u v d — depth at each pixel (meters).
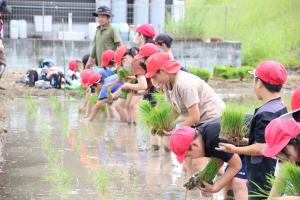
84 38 25.73
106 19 14.91
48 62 20.66
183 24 26.95
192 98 8.02
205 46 26.39
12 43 23.84
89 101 13.77
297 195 5.00
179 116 8.72
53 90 18.89
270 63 6.35
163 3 27.08
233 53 26.67
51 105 16.20
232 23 37.19
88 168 9.20
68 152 10.34
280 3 38.50
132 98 13.09
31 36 25.77
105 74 13.68
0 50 17.16
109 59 13.62
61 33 25.23
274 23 36.84
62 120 13.65
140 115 11.88
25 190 8.05
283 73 6.29
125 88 11.63
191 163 8.52
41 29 25.53
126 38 24.83
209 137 6.50
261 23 37.28
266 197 5.98
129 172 9.02
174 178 8.71
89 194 7.89
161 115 9.11
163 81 8.22
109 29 14.93
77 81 19.19
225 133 6.58
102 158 9.92
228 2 40.41
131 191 8.05
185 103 8.09
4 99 17.14
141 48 11.25
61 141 11.27
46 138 11.07
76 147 10.66
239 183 7.19
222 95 20.06
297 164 5.14
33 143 11.04
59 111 15.02
